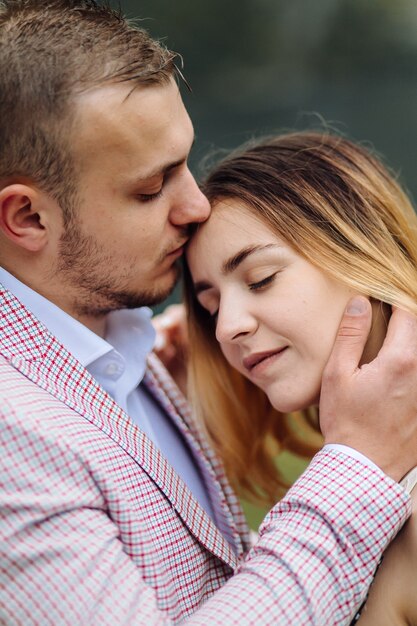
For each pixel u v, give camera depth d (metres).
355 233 1.45
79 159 1.29
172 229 1.41
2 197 1.30
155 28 4.17
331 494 1.19
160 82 1.30
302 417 1.80
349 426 1.26
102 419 1.29
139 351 1.55
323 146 1.57
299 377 1.39
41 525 1.12
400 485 1.23
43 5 1.31
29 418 1.17
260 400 1.77
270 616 1.11
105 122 1.26
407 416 1.26
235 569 1.36
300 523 1.19
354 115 4.33
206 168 1.69
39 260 1.37
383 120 4.32
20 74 1.27
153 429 1.55
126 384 1.48
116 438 1.27
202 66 4.30
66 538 1.12
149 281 1.42
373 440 1.25
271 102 4.35
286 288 1.38
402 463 1.26
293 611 1.12
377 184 1.56
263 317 1.39
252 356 1.42
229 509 1.58
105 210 1.32
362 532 1.18
